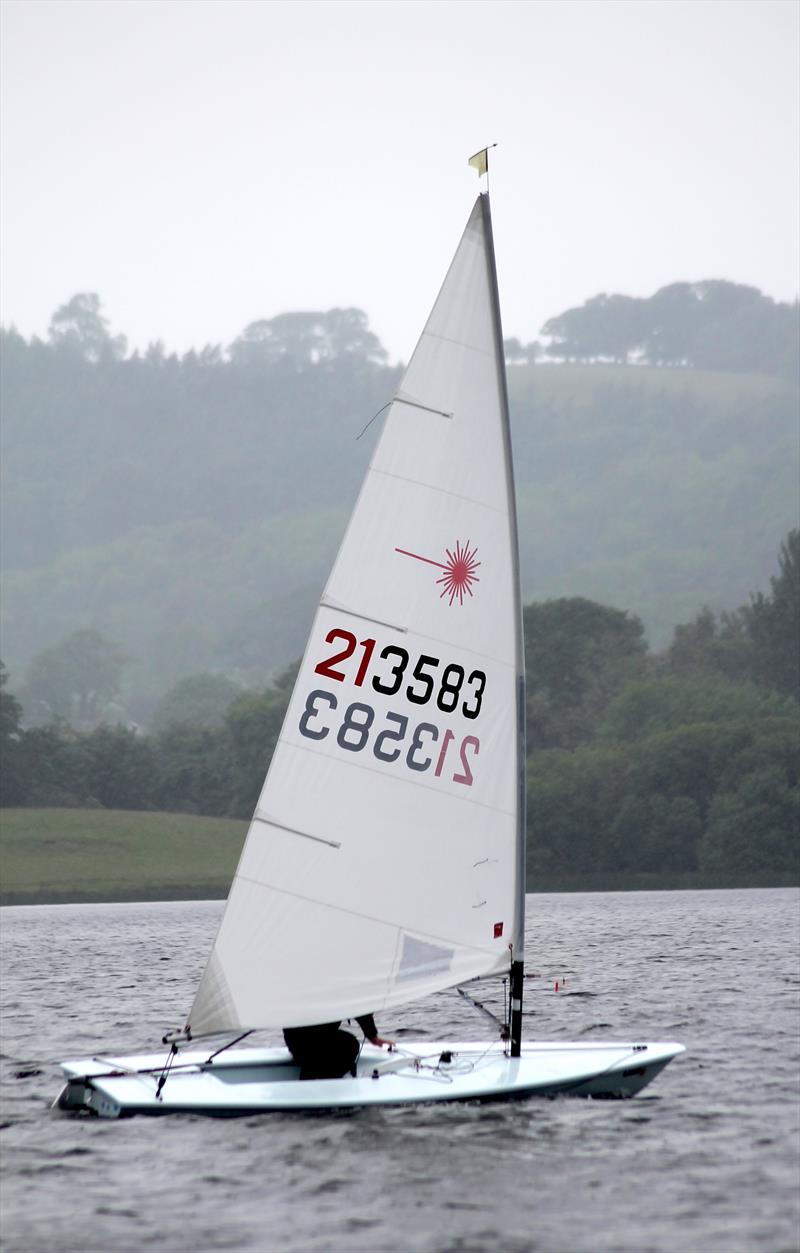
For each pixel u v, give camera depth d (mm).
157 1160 54281
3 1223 48094
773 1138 57906
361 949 58781
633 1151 55750
